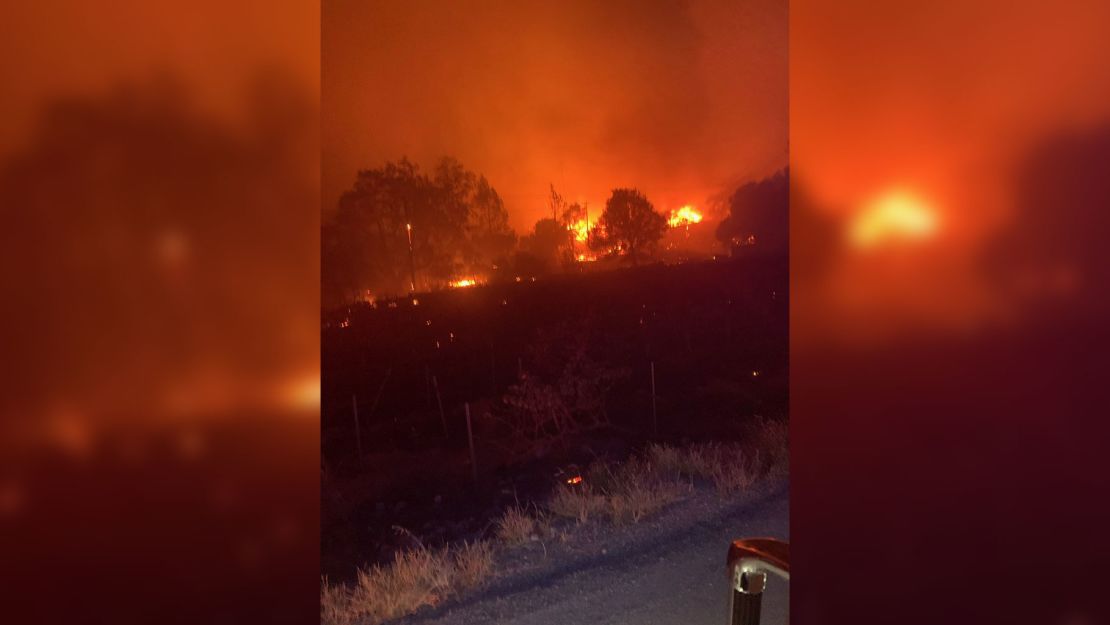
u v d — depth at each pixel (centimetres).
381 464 611
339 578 446
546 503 534
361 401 693
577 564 436
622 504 503
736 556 112
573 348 728
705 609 369
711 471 554
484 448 639
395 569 435
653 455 599
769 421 648
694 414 683
